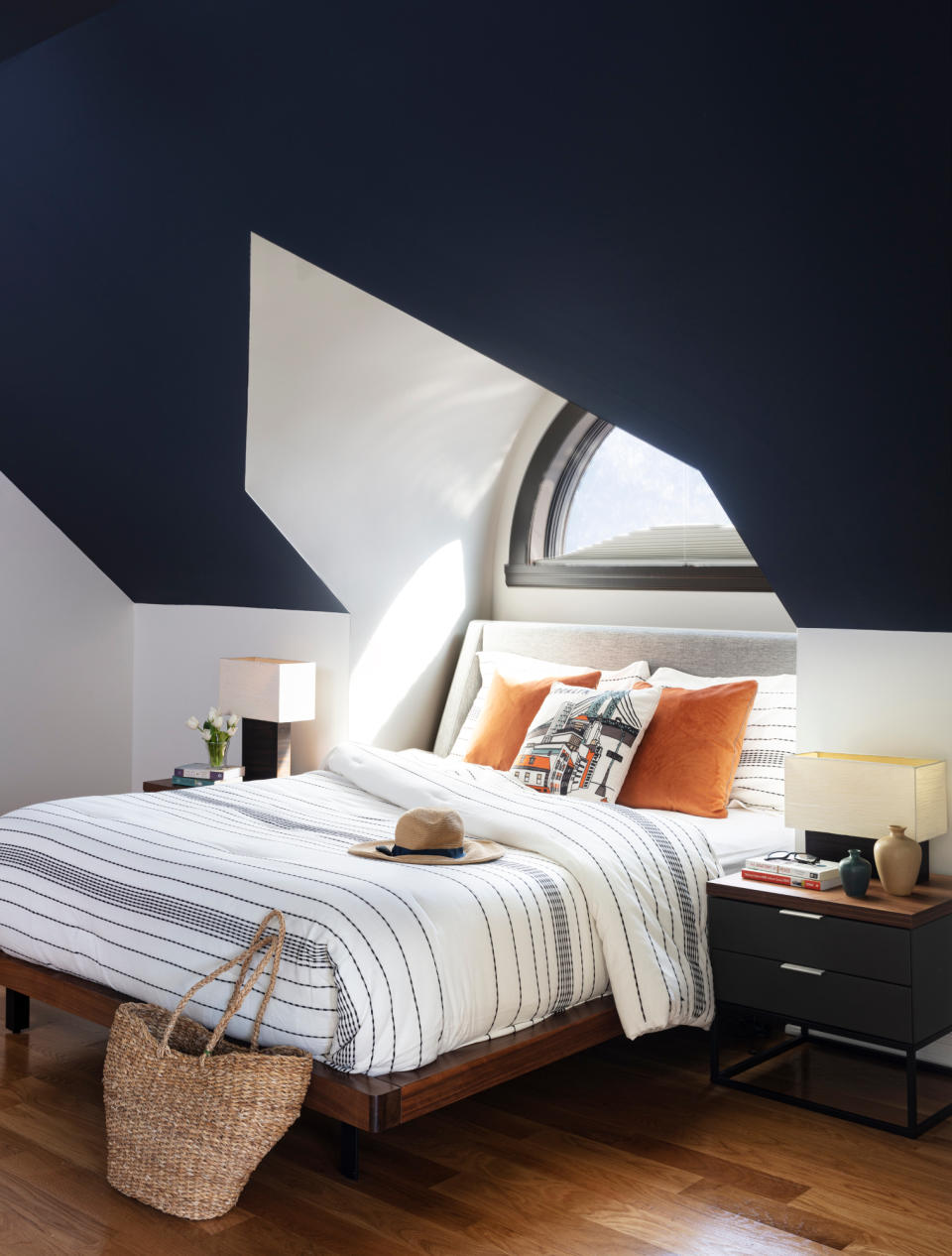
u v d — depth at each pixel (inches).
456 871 109.7
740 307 103.0
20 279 159.2
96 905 114.5
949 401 101.0
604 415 128.1
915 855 115.4
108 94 122.3
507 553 199.0
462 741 177.5
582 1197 96.3
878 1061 128.4
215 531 181.0
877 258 92.4
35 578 209.6
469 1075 98.1
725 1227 91.9
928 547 115.7
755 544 128.4
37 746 210.5
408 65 97.6
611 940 111.7
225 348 150.5
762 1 78.6
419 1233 90.7
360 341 161.3
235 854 115.0
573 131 95.1
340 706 181.5
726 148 89.9
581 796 141.9
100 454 183.5
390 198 114.0
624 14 83.7
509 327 122.6
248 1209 94.3
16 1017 133.3
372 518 179.8
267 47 104.3
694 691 148.6
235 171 123.3
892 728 128.2
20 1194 96.5
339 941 94.5
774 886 119.8
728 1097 117.9
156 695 219.6
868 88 81.0
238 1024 98.9
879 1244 89.5
